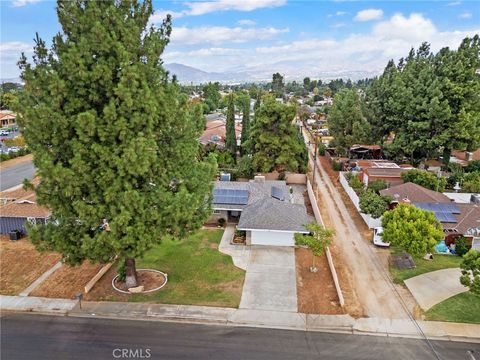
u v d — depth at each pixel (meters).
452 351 16.73
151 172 18.69
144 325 18.39
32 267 24.27
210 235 29.56
